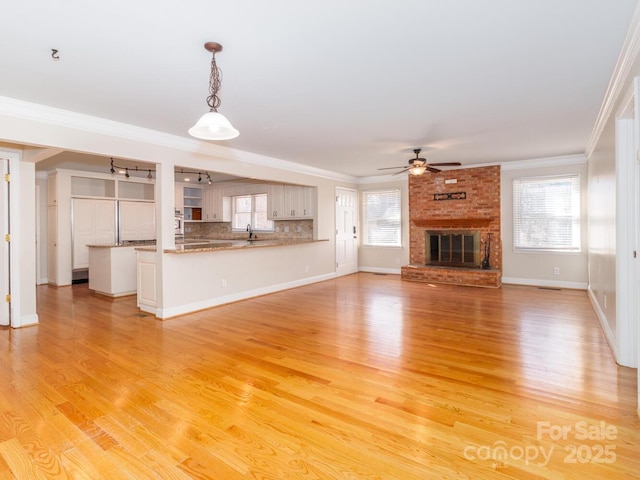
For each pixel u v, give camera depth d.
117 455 1.85
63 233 7.06
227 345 3.53
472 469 1.73
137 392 2.55
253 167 5.80
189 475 1.70
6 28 2.14
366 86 3.10
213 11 1.99
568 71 2.85
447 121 4.13
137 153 4.24
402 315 4.62
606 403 2.34
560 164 6.30
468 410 2.28
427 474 1.70
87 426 2.12
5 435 2.03
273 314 4.74
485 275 6.54
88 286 6.92
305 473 1.72
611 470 1.71
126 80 2.91
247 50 2.45
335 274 7.86
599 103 3.56
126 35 2.24
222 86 3.06
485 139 4.99
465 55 2.57
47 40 2.29
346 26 2.17
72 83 2.96
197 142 4.86
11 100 3.25
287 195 7.70
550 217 6.45
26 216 4.27
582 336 3.69
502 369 2.89
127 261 6.07
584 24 2.19
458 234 7.28
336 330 4.00
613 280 3.27
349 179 8.30
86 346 3.51
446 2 1.95
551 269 6.49
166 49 2.42
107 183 7.98
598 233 4.46
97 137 3.87
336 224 7.91
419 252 7.79
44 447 1.92
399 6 1.98
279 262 6.39
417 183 7.75
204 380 2.74
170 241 4.64
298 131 4.49
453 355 3.21
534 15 2.08
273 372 2.88
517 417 2.19
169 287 4.62
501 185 6.88
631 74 2.52
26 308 4.25
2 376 2.81
